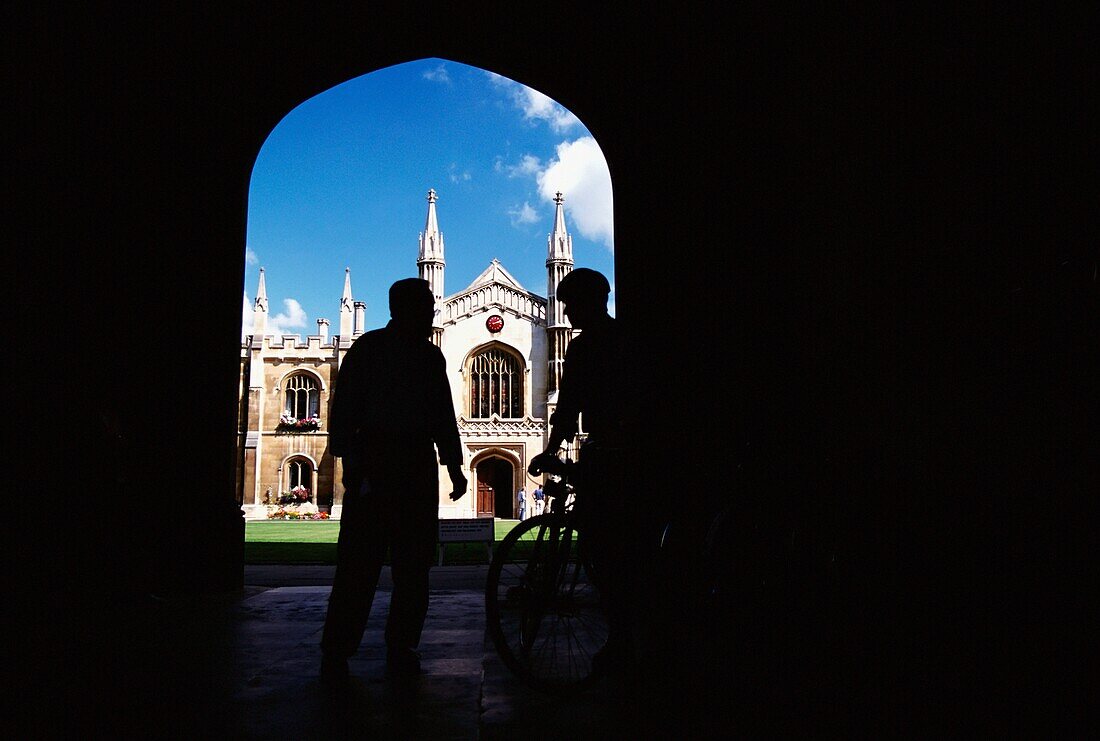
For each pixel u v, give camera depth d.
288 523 31.48
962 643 3.13
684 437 5.54
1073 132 2.99
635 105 6.92
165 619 4.62
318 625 4.41
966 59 3.59
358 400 3.55
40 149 5.01
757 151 5.54
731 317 5.69
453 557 11.66
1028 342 3.15
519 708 2.66
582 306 3.31
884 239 4.15
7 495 4.45
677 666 3.10
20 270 4.81
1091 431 2.85
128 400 5.62
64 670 3.16
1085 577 2.87
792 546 3.69
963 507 3.46
